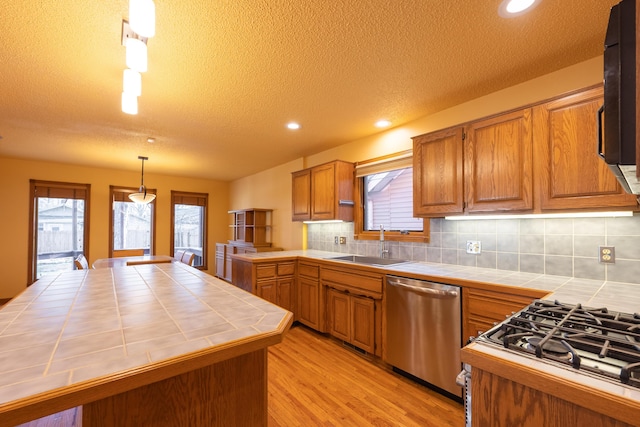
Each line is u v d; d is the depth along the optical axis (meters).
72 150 4.05
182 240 6.24
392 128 3.12
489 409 0.83
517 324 1.03
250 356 1.07
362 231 3.47
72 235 5.06
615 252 1.75
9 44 1.68
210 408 0.98
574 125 1.62
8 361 0.72
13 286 4.55
